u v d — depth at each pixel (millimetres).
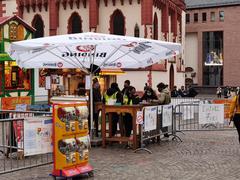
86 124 10195
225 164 11484
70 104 9703
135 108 13609
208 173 10336
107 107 14109
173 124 16359
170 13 47156
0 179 9773
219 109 20156
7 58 25406
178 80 48469
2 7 43375
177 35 49000
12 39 26453
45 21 41906
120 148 14211
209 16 75000
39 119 10344
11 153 11867
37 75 30203
